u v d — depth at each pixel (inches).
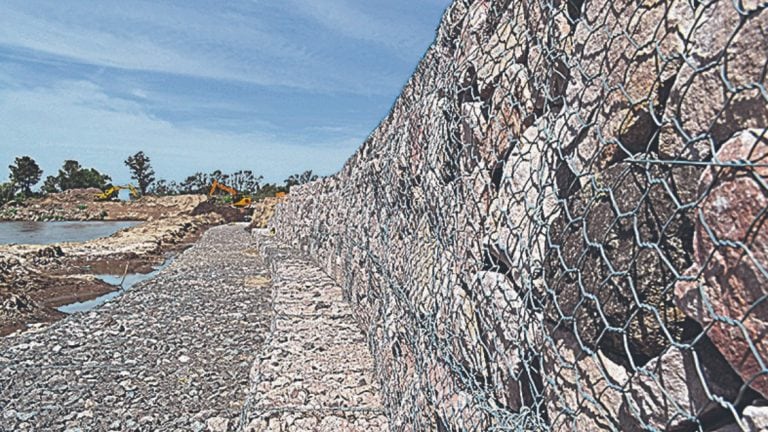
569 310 50.8
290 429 123.9
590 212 48.1
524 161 63.4
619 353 44.8
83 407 185.5
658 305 39.8
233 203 1867.6
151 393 197.9
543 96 61.6
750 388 33.4
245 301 361.7
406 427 112.2
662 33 41.8
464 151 85.5
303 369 157.3
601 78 48.7
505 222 67.3
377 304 159.2
